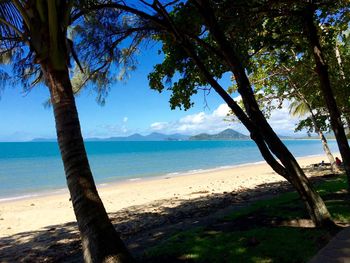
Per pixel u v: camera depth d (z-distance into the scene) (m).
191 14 7.94
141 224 10.22
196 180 25.88
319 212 6.71
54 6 4.55
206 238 6.39
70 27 7.57
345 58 15.78
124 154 76.75
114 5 6.91
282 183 18.41
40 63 4.77
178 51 9.16
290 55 13.45
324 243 5.71
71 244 8.60
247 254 5.40
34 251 8.27
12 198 21.12
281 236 6.17
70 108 4.75
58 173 38.00
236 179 24.72
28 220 13.81
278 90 18.62
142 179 29.78
